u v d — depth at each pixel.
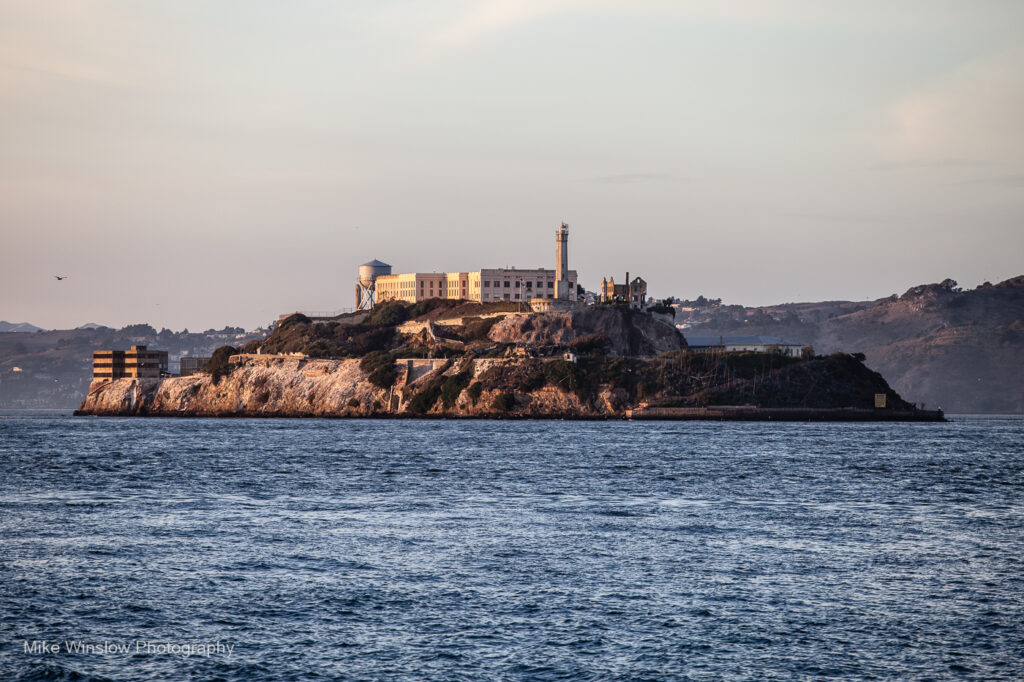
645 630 187.00
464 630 187.12
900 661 171.25
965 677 164.38
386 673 166.00
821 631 186.50
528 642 180.50
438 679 163.25
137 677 164.88
